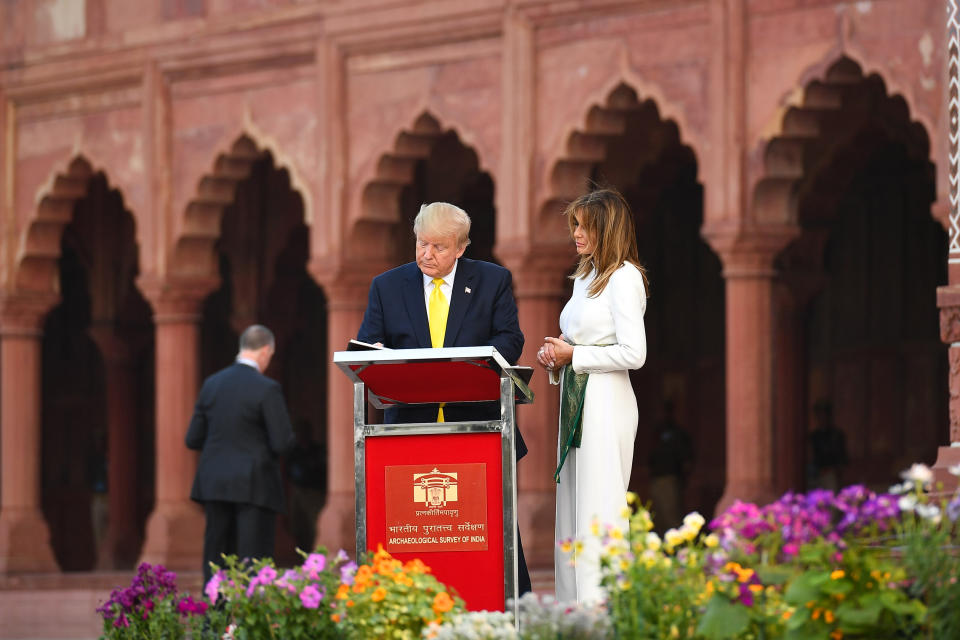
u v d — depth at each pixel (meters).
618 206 9.21
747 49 19.16
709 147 19.45
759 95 19.05
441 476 8.44
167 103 25.16
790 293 26.61
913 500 7.17
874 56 17.81
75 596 22.77
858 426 28.81
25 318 27.03
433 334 9.43
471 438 8.41
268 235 31.78
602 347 9.05
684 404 30.89
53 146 26.53
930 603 7.11
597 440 9.05
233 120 24.36
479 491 8.40
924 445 27.78
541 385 21.06
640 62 20.11
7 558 26.19
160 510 24.78
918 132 24.14
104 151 25.84
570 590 9.22
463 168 28.34
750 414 19.31
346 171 23.11
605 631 7.52
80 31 26.09
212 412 14.03
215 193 24.91
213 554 14.09
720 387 30.47
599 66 20.53
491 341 9.47
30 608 22.97
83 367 36.47
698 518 7.75
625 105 20.64
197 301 25.27
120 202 33.38
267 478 13.94
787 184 19.31
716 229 19.34
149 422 34.88
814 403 28.27
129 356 33.75
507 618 7.91
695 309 30.88
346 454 22.88
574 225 9.31
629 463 9.20
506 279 9.55
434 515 8.44
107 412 35.34
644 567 7.58
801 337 26.89
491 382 8.51
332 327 23.23
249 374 14.04
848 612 7.03
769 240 19.27
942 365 27.59
